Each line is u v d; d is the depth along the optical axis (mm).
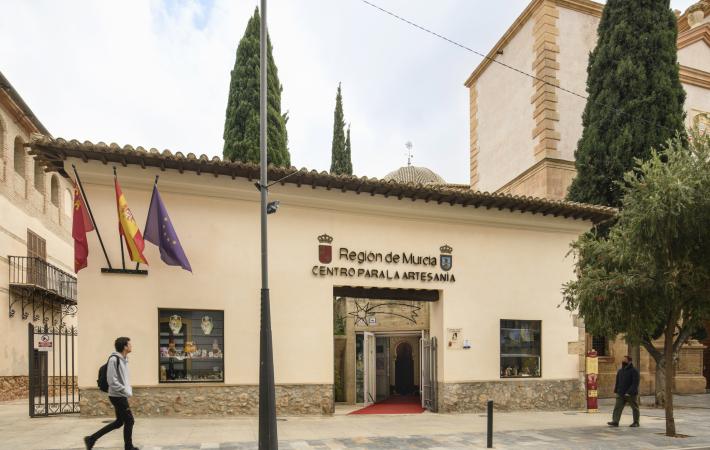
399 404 17000
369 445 9477
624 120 19938
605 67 20844
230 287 12398
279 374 12539
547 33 22828
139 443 9016
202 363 12039
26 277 19688
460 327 14602
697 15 27578
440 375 14398
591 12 23734
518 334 15391
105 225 11695
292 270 13016
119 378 7957
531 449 9477
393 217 14352
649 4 20500
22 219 19672
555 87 22578
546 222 16047
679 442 10422
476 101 28281
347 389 17484
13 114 18875
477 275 15062
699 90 25062
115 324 11430
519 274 15586
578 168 20719
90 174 11625
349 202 13680
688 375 20469
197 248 12266
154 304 11734
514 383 14930
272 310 12703
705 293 11227
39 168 21953
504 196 14320
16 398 18312
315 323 13023
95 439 7891
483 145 27391
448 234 14945
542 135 22453
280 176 12555
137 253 11156
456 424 12188
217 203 12586
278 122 21859
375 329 17531
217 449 8641
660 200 10570
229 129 21406
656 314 11797
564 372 15625
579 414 14578
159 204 11484
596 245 13305
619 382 12539
